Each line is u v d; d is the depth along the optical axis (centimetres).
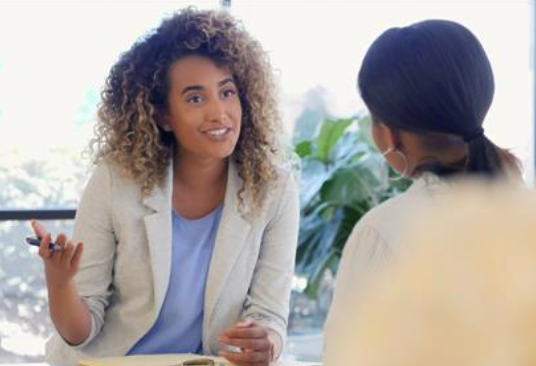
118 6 305
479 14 371
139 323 185
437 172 113
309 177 386
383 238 110
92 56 305
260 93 197
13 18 298
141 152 189
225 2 315
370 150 386
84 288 184
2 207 304
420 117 114
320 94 374
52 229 301
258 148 196
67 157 307
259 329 162
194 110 187
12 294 300
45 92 304
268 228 196
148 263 185
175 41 190
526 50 371
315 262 384
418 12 370
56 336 191
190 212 192
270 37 344
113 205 186
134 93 192
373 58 117
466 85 113
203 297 187
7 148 302
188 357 164
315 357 365
